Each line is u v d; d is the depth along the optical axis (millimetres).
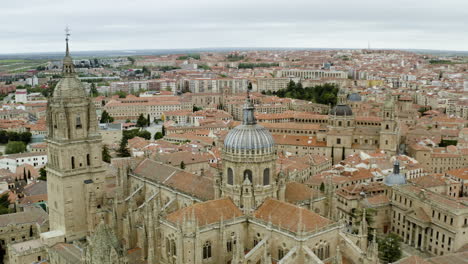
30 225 171875
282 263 103625
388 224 187750
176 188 145750
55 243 148375
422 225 167750
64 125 147625
